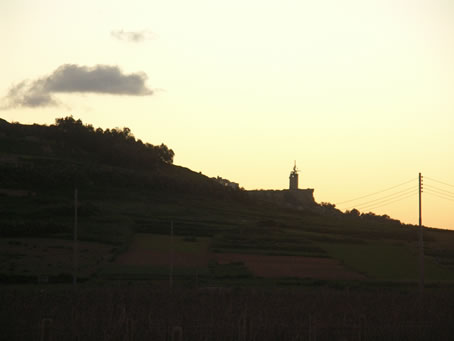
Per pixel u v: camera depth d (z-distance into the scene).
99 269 168.38
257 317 91.50
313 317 90.75
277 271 181.38
